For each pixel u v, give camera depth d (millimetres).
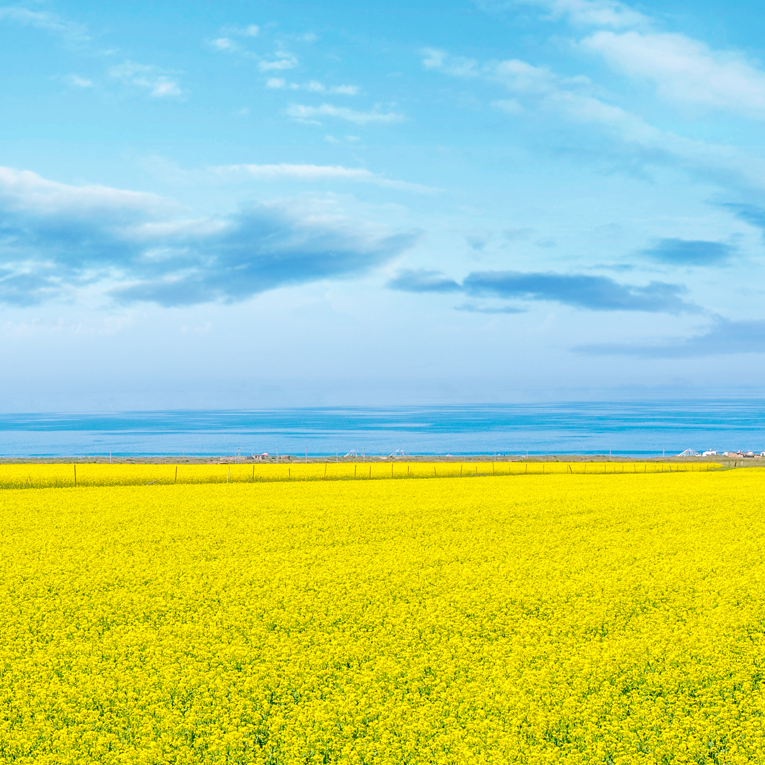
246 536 23672
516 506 30625
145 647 12836
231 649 12367
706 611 14867
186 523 26188
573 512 29031
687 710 10133
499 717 9875
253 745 9203
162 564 19516
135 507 30141
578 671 11484
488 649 12578
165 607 15219
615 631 13594
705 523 26438
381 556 20484
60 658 12234
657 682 10992
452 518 27438
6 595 16172
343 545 22438
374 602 15617
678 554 20750
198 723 9812
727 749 9047
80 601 15680
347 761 8703
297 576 17953
